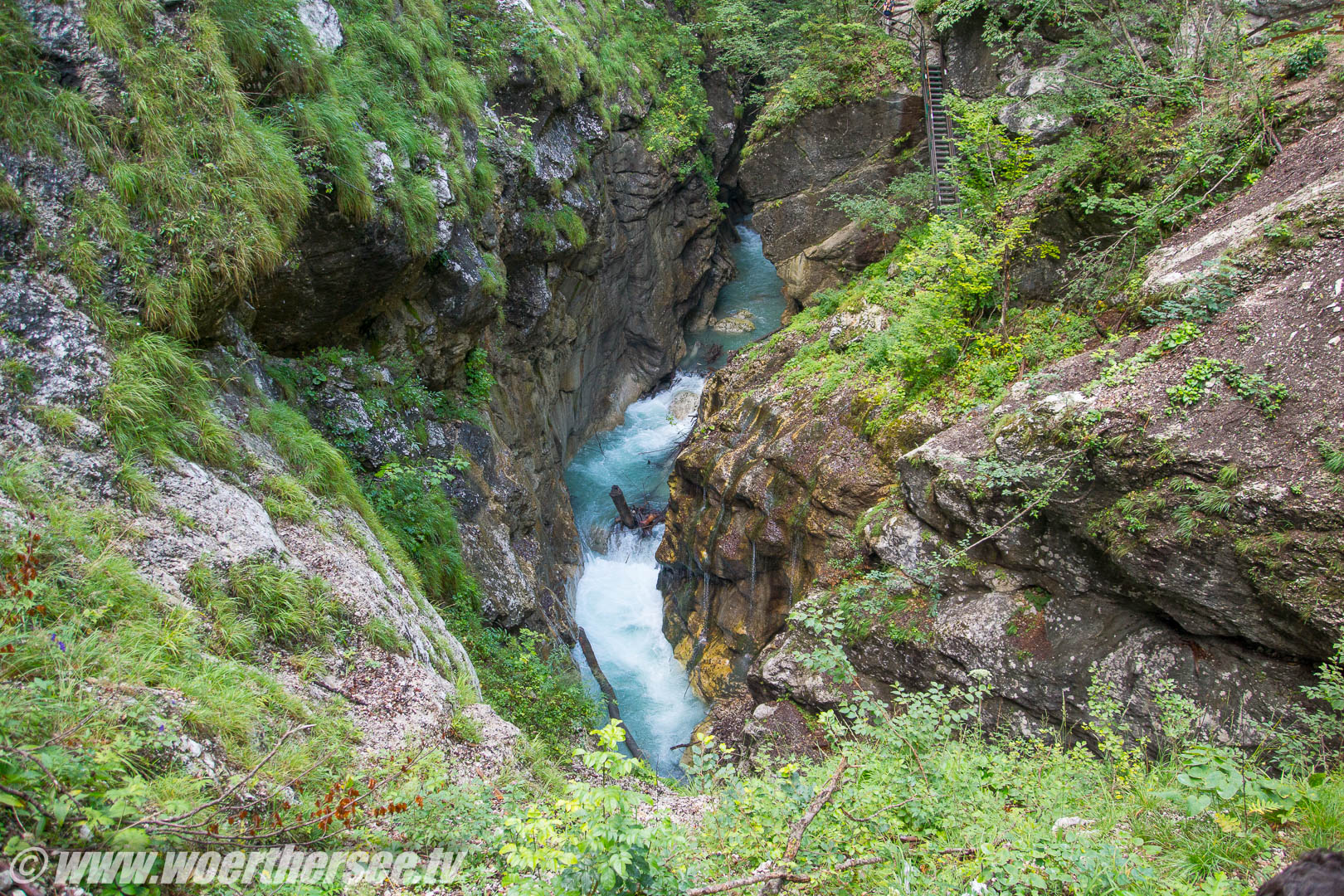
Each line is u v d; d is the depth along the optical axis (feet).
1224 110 37.27
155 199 23.43
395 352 38.47
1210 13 41.45
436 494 36.37
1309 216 29.63
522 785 20.65
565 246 52.85
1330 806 14.89
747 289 84.94
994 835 15.67
